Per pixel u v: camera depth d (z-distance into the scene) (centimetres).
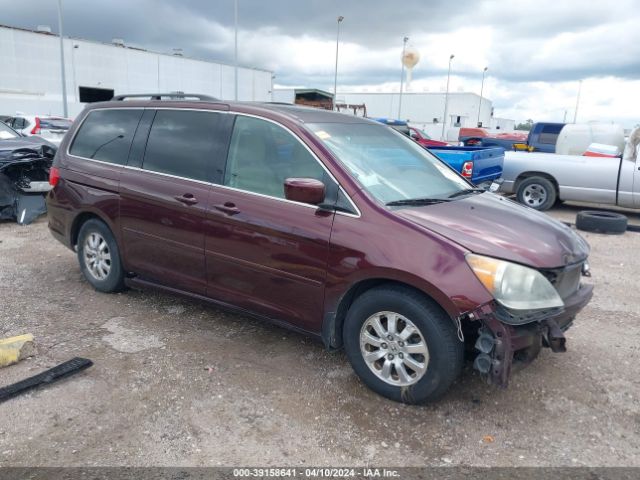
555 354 420
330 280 349
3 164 838
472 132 2908
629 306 538
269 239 374
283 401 344
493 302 300
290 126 387
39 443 296
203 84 5672
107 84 4784
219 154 417
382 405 341
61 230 539
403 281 320
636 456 298
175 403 339
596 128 1397
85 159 513
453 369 317
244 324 463
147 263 463
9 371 373
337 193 355
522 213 388
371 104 6988
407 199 368
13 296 519
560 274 333
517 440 310
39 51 4259
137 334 438
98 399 341
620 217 903
